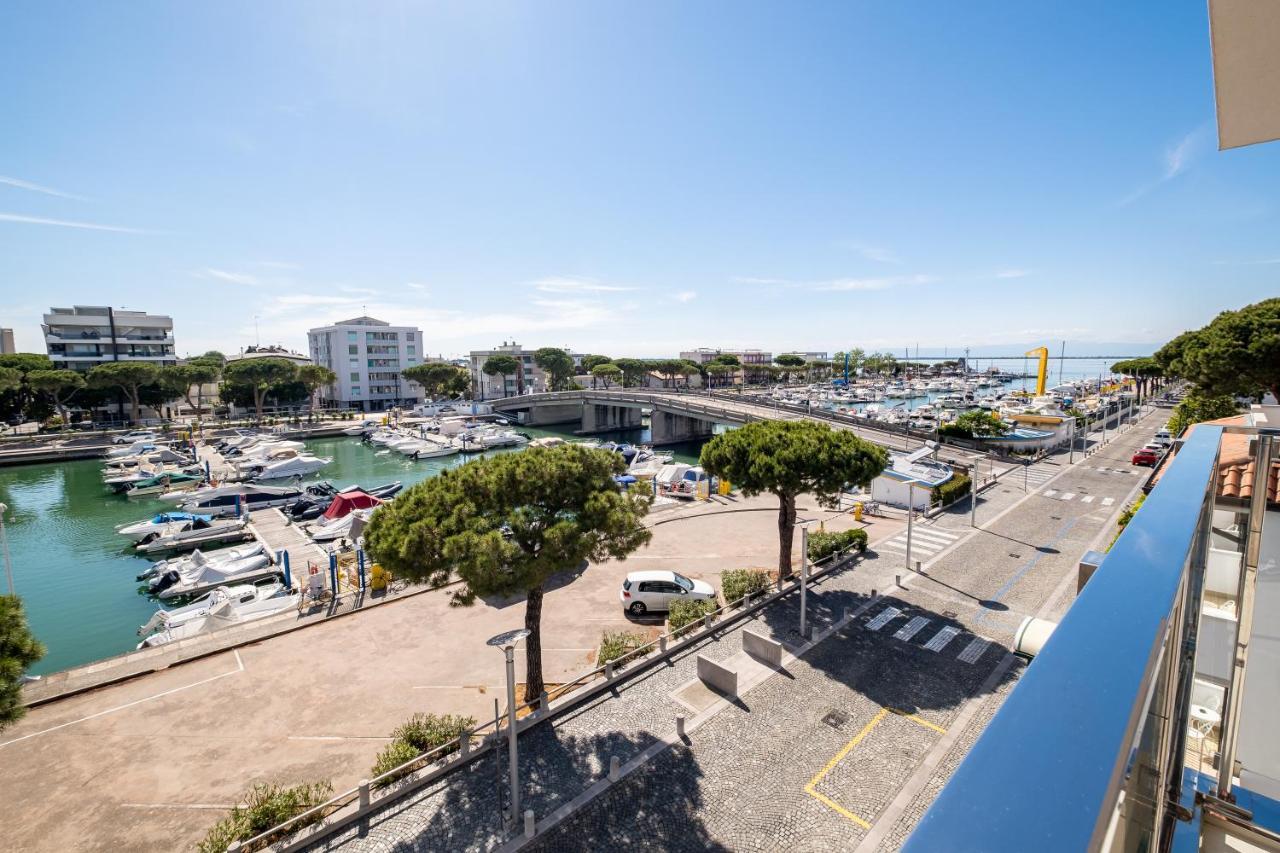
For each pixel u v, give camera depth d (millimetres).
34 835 13477
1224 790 5160
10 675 10961
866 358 192625
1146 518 2932
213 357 116188
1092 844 1007
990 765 1341
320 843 12852
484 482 15906
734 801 13703
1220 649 6840
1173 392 114250
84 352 100750
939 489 37594
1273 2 3799
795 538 32844
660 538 32938
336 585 25531
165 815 13992
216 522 40500
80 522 44219
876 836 12781
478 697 18188
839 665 19125
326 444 82938
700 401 80500
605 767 14828
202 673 19609
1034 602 23578
